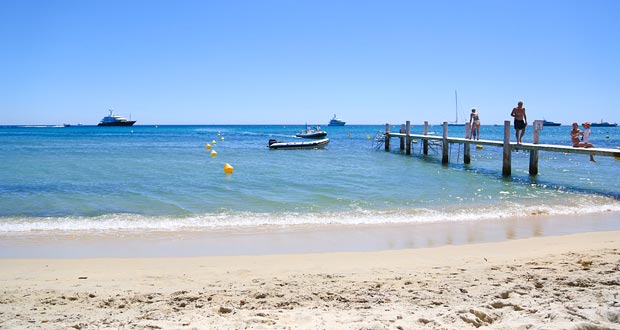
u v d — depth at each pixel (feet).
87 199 42.57
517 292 16.15
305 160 86.79
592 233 28.66
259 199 42.83
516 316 13.44
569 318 12.76
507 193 47.09
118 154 102.73
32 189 48.34
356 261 22.11
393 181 55.67
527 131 286.66
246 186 51.13
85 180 55.67
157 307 15.25
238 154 103.45
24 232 29.99
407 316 13.61
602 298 15.02
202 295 16.62
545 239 27.02
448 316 13.42
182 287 17.81
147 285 18.15
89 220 33.76
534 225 32.30
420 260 22.15
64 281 18.79
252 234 29.45
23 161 81.25
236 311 14.60
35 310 15.01
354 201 41.91
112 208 38.45
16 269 20.86
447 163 78.64
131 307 15.38
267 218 34.55
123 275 19.74
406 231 30.30
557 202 41.96
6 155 97.40
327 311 14.53
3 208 38.19
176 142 173.27
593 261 20.56
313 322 13.24
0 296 16.57
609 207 39.42
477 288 16.88
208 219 34.17
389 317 13.56
